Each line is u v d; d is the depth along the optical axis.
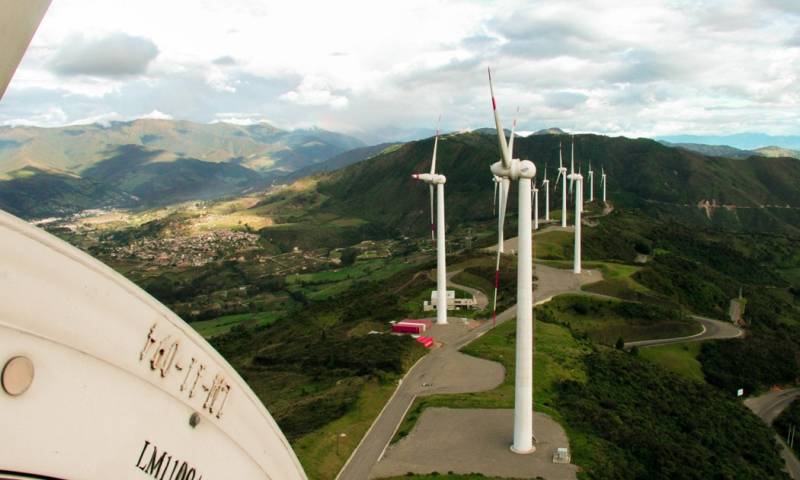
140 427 14.68
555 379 91.44
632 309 146.75
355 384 91.06
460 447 68.62
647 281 173.75
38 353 12.13
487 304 143.75
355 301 165.62
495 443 69.44
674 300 165.38
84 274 13.12
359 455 68.31
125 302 14.23
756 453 94.25
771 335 160.12
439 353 106.69
